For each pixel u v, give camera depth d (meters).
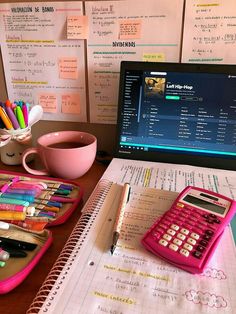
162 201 0.51
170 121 0.65
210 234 0.41
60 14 0.69
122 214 0.46
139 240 0.42
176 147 0.66
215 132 0.63
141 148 0.68
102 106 0.75
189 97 0.63
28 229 0.45
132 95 0.65
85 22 0.68
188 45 0.65
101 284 0.35
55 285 0.34
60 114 0.78
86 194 0.58
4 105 0.65
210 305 0.32
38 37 0.72
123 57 0.69
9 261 0.40
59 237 0.47
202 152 0.65
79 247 0.40
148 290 0.34
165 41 0.66
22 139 0.68
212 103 0.62
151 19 0.65
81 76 0.73
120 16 0.66
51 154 0.59
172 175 0.61
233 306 0.32
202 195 0.49
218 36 0.63
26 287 0.38
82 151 0.60
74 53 0.72
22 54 0.75
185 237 0.40
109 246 0.41
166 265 0.38
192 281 0.36
